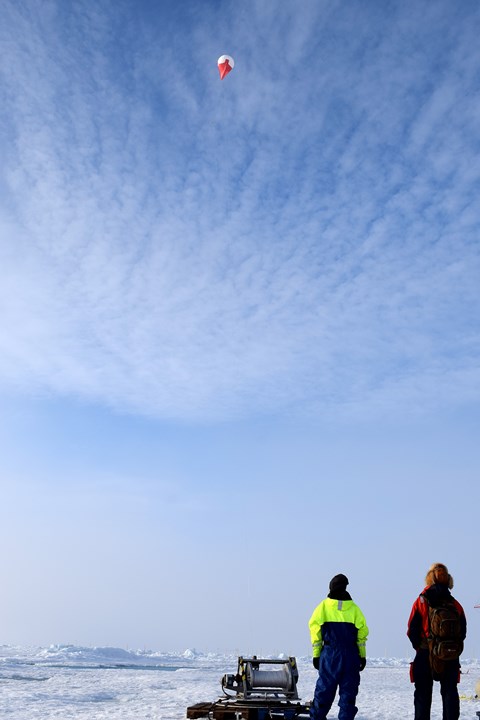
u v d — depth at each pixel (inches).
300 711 366.3
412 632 280.2
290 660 389.4
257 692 378.6
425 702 275.4
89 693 645.9
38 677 976.9
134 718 406.9
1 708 485.1
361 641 283.3
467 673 1282.0
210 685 791.7
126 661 2252.7
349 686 275.4
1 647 2797.7
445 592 278.8
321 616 284.5
